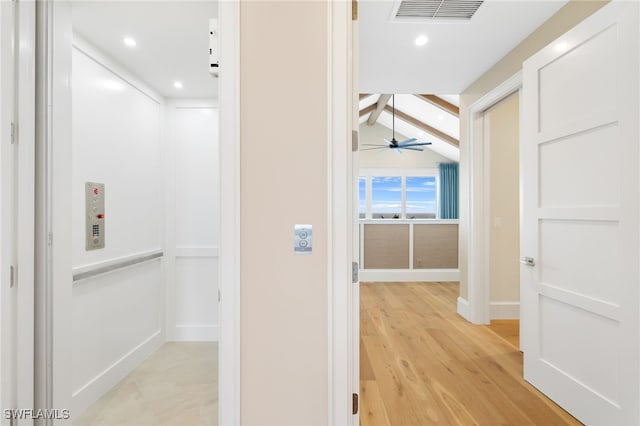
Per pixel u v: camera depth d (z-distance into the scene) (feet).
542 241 6.33
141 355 7.95
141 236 8.07
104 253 6.75
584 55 5.34
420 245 17.71
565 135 5.71
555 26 6.91
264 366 4.03
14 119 4.20
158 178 8.83
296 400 4.05
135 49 6.62
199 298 9.25
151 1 5.14
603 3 5.78
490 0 6.50
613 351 4.86
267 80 4.05
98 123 6.61
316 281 4.07
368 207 28.04
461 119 11.51
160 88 8.54
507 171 10.99
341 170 4.03
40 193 4.65
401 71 9.66
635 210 4.54
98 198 6.56
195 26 5.83
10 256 4.12
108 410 6.00
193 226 9.26
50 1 4.68
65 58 4.96
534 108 6.48
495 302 10.95
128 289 7.49
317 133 4.07
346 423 4.01
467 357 8.04
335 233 4.03
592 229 5.21
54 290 4.74
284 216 4.05
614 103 4.83
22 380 4.24
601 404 5.05
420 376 7.08
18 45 4.23
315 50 4.07
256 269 4.04
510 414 5.73
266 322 4.03
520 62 8.09
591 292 5.22
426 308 12.41
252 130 4.04
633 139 4.56
